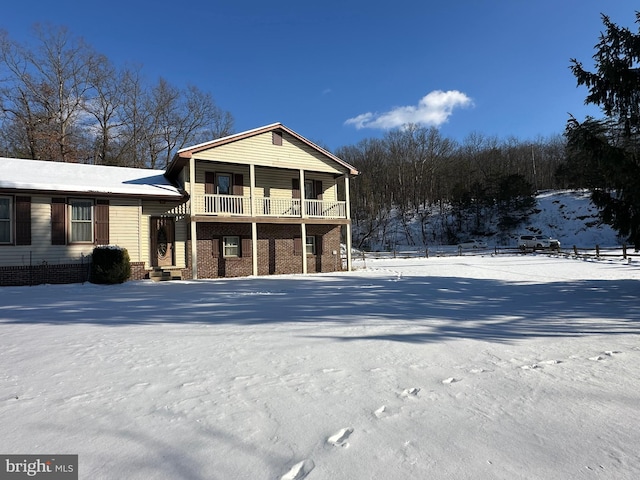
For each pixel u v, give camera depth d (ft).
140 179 56.49
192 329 19.22
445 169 206.69
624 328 19.02
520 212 165.78
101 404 10.03
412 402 10.16
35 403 10.12
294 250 65.05
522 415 9.37
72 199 46.01
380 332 18.34
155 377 12.12
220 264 58.49
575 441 8.13
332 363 13.55
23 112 96.99
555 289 35.63
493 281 44.06
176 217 55.01
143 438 8.25
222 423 8.94
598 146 32.53
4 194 42.60
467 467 7.16
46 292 36.22
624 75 31.89
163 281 47.67
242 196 57.52
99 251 43.55
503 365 13.30
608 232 143.33
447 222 179.42
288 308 25.76
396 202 208.03
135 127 117.70
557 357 14.23
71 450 7.81
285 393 10.77
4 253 42.27
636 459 7.43
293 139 61.98
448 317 22.17
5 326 20.20
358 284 41.96
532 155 221.87
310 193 68.03
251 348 15.52
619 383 11.50
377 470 7.07
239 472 7.02
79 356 14.47
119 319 22.13
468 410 9.66
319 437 8.29
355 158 214.90
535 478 6.82
